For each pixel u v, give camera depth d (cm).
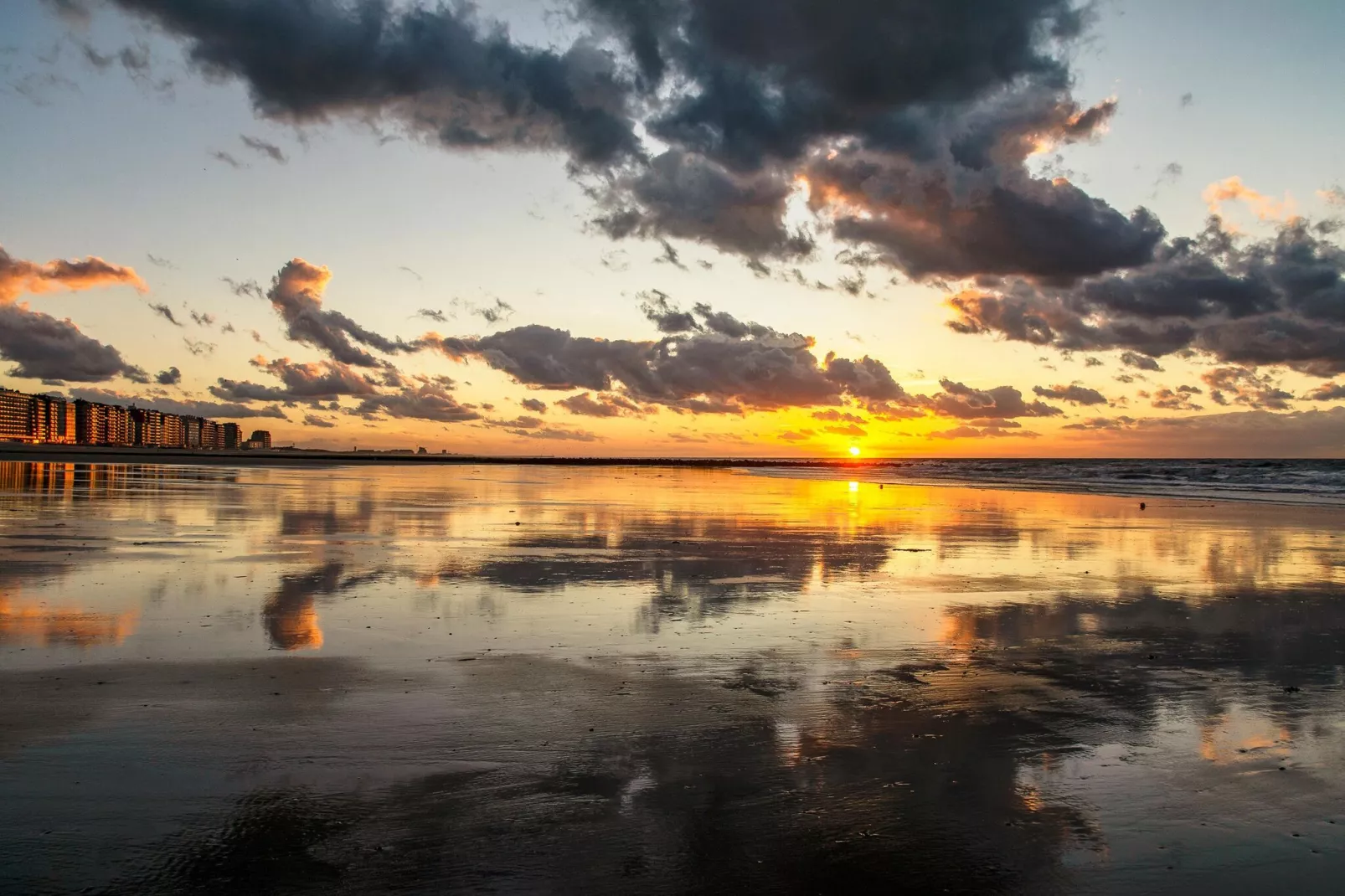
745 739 648
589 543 1847
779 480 6919
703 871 454
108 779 555
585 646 920
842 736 656
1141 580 1417
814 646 938
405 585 1269
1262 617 1120
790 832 498
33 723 655
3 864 449
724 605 1158
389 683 769
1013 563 1617
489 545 1783
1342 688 796
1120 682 812
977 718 702
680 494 4138
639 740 640
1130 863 470
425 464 13912
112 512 2422
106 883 434
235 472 6216
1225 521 2650
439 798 535
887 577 1426
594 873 451
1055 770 596
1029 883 448
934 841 491
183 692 735
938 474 9300
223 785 548
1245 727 688
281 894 426
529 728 662
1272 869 465
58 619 1008
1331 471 8644
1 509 2475
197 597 1150
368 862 457
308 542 1780
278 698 723
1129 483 6069
